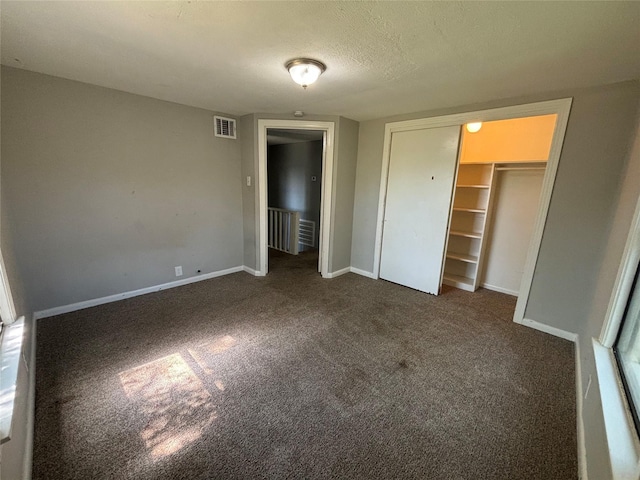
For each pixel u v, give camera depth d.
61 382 1.80
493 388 1.88
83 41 1.72
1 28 1.58
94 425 1.50
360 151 3.86
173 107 3.10
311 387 1.84
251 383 1.86
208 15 1.43
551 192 2.47
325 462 1.35
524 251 3.46
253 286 3.57
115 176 2.82
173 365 2.01
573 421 1.63
